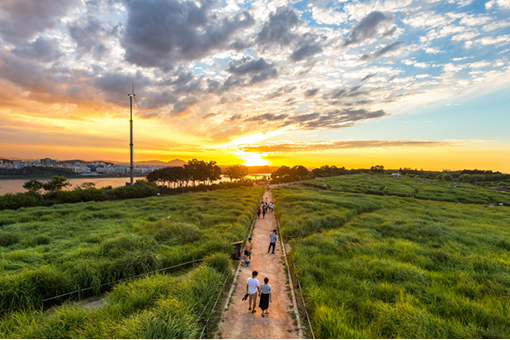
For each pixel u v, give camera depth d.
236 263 14.52
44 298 9.27
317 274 12.37
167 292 9.08
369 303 9.18
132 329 6.41
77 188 47.59
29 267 11.07
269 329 8.27
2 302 8.33
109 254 12.93
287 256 16.03
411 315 8.16
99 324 7.05
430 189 83.19
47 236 16.91
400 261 14.34
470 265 13.59
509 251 17.91
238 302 10.06
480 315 8.41
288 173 130.12
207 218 24.98
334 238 18.23
